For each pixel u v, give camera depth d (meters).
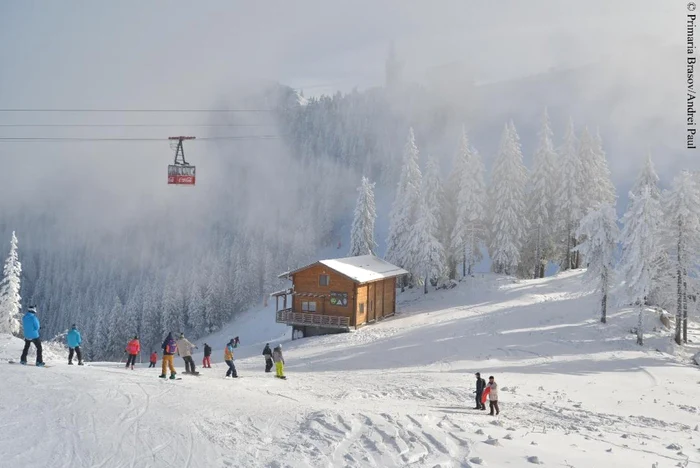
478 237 68.25
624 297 43.66
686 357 40.34
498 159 67.44
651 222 42.19
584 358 38.34
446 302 60.66
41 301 162.00
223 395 17.70
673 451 16.25
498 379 30.47
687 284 43.56
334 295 52.47
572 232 66.50
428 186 68.94
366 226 72.81
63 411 14.08
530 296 56.88
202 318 108.75
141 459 11.12
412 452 12.27
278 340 58.34
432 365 36.56
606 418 21.81
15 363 20.44
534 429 17.58
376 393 23.47
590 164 67.12
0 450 11.12
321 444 12.42
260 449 12.09
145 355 104.88
